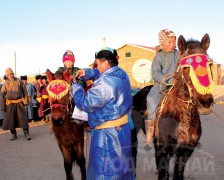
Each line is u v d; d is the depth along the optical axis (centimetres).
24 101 954
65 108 461
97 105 321
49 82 479
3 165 671
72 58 527
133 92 868
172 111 389
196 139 391
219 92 2920
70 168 486
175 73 393
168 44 469
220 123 1124
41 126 1223
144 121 494
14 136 968
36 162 689
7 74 940
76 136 480
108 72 333
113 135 325
